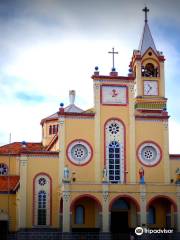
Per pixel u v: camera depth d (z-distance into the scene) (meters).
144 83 81.38
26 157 66.75
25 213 65.25
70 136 67.88
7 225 69.81
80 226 65.50
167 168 68.94
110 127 69.00
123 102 69.81
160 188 63.94
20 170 66.38
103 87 69.75
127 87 70.25
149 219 67.19
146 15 86.06
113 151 68.50
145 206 63.06
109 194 62.81
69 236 61.25
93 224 65.81
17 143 84.56
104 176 64.94
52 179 66.81
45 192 66.44
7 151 78.31
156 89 81.38
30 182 66.31
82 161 67.56
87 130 68.38
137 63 81.69
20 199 65.44
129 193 63.19
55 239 63.25
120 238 61.97
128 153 68.62
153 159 69.06
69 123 68.25
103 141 68.38
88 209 66.19
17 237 65.56
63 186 62.44
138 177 68.12
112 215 66.00
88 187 62.66
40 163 66.94
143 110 78.81
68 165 67.19
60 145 67.44
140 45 83.62
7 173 76.56
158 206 67.75
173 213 65.06
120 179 67.88
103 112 69.06
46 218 65.88
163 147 69.56
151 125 69.94
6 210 70.25
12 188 71.38
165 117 70.25
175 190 64.12
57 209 66.25
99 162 67.69
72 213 64.81
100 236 61.50
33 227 65.25
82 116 68.62
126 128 69.19
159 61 82.44
